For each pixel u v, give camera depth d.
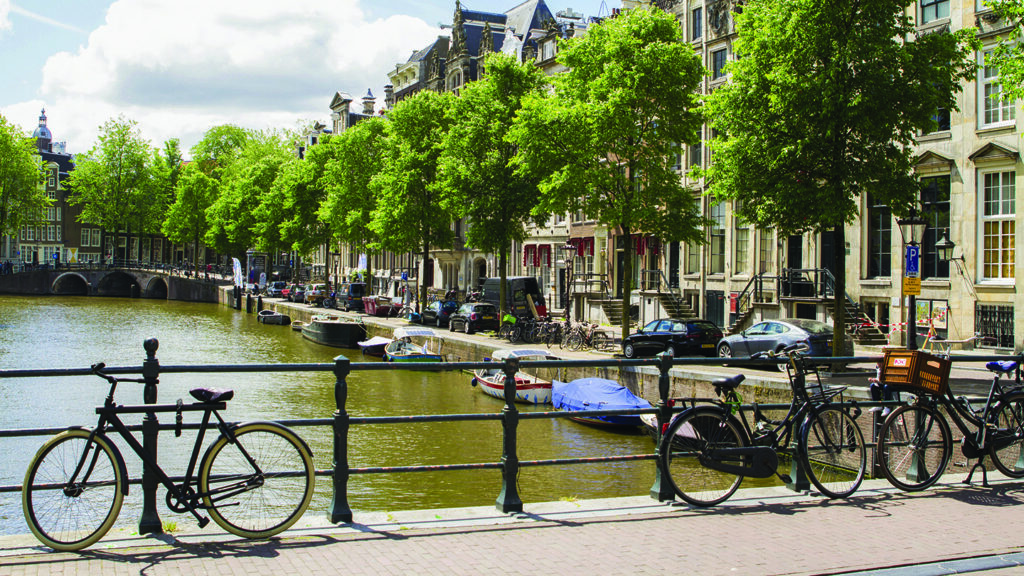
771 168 20.91
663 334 27.48
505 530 7.02
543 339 37.12
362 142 59.88
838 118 20.48
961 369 22.73
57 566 5.90
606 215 28.34
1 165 91.75
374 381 34.34
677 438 7.99
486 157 39.91
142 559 6.09
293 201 71.44
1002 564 6.42
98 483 6.41
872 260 30.00
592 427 24.19
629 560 6.29
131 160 108.75
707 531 7.09
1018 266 25.45
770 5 21.69
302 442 6.91
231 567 5.93
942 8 27.98
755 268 35.06
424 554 6.33
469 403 29.09
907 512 7.84
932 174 27.94
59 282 110.50
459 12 68.75
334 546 6.49
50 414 26.28
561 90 30.62
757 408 8.24
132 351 46.94
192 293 100.62
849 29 20.55
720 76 37.62
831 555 6.53
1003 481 9.29
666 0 41.12
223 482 6.68
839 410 8.52
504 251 40.25
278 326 65.94
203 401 6.76
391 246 49.88
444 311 47.59
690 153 38.94
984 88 26.53
